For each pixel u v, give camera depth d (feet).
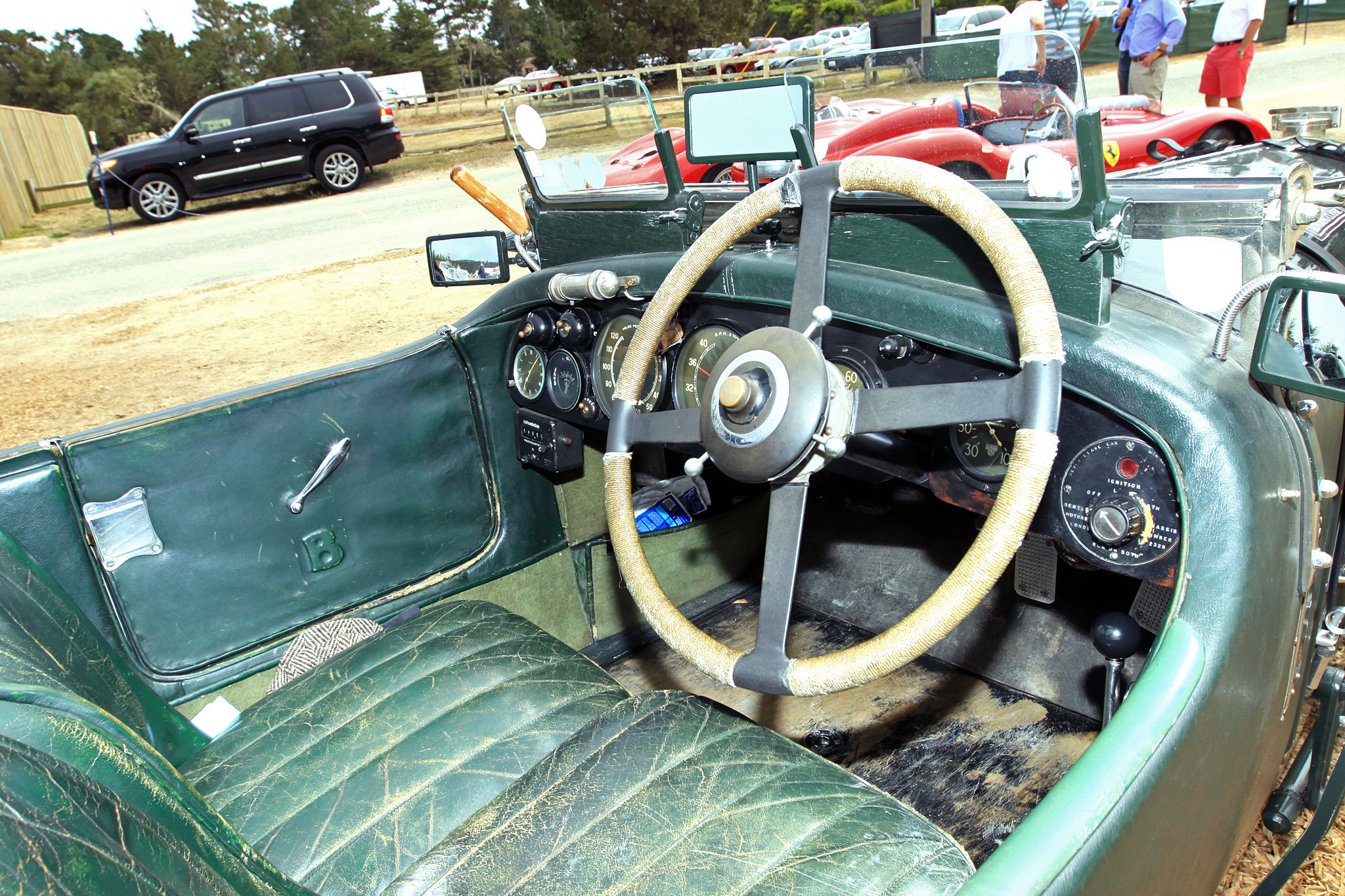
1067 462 4.43
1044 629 7.66
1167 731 3.23
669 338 5.88
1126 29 23.22
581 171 7.11
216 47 215.72
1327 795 4.97
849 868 3.52
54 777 2.12
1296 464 4.10
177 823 2.54
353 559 6.78
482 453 7.39
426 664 5.51
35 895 1.74
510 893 3.60
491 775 4.58
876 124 5.59
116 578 5.79
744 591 9.18
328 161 45.57
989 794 6.48
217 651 6.22
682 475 8.84
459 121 81.71
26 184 53.78
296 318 24.98
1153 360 3.96
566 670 5.40
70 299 30.99
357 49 185.98
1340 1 59.67
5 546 4.51
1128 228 4.02
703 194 5.78
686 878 3.57
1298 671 4.72
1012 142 5.24
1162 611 6.52
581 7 103.09
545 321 6.67
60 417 18.78
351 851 4.25
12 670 3.06
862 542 9.21
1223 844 4.43
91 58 216.13
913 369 4.76
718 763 4.17
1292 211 4.29
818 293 4.41
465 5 204.85
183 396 19.40
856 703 7.53
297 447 6.40
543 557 7.84
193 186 44.52
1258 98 35.99
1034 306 3.70
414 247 32.12
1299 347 5.55
